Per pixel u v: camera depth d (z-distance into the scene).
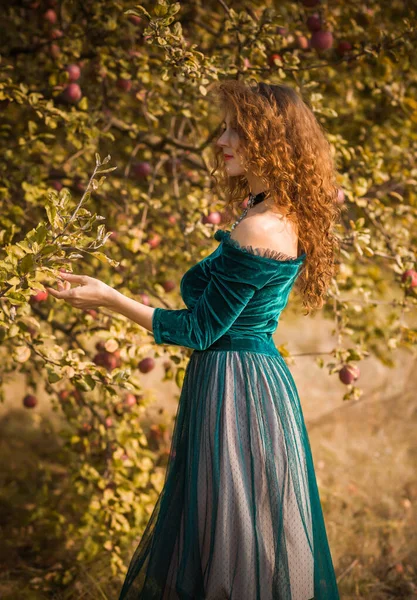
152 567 1.85
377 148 3.41
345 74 3.31
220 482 1.76
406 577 2.81
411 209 2.96
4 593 2.64
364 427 4.35
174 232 3.16
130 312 1.80
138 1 2.88
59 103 2.80
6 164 2.80
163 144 3.01
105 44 2.88
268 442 1.79
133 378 2.45
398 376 4.94
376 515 3.31
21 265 1.72
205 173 3.09
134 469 2.75
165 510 1.89
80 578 2.74
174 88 2.95
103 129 2.95
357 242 2.49
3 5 2.98
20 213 2.61
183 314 1.77
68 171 3.06
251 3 3.04
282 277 1.77
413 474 3.71
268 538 1.77
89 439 2.85
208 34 3.38
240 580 1.74
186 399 1.91
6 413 4.56
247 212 1.87
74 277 1.82
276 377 1.86
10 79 2.45
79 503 3.27
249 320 1.83
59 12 2.94
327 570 1.97
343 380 2.54
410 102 3.16
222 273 1.73
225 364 1.82
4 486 3.61
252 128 1.82
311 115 1.92
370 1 3.10
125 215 2.92
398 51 2.70
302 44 2.95
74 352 2.03
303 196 1.85
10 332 1.89
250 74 2.56
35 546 2.99
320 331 6.50
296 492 1.82
